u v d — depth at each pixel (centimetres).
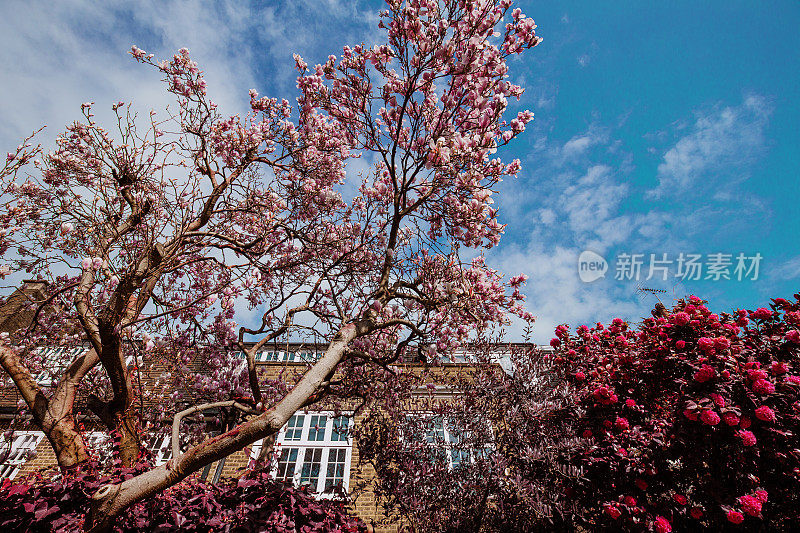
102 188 482
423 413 639
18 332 539
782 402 377
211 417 787
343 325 430
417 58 387
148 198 536
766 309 515
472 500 503
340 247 678
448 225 472
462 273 437
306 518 416
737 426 373
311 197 724
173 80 697
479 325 473
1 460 666
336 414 710
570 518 438
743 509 348
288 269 704
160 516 368
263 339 604
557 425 510
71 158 652
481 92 400
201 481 436
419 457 568
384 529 698
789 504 362
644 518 384
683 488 409
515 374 579
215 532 378
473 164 405
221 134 737
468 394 589
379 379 628
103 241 469
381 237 633
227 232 766
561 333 663
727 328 470
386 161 474
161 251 523
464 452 585
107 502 290
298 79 497
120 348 475
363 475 781
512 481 457
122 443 461
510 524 474
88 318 476
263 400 570
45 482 383
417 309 626
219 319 588
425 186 459
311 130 710
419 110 433
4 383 666
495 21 378
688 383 414
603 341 633
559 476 466
